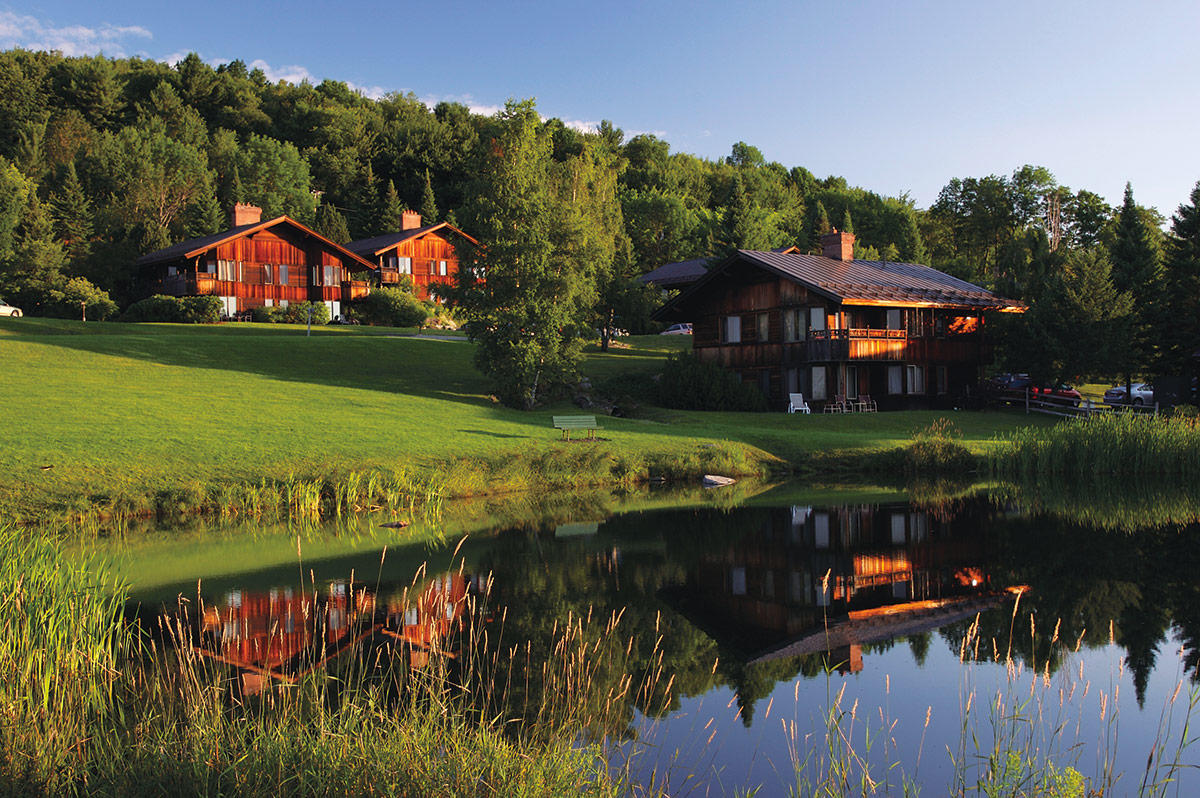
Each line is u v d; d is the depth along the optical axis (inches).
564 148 5255.9
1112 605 524.1
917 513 872.3
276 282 2544.3
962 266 2923.2
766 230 2642.7
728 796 282.4
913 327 1739.7
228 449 963.3
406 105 5708.7
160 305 2252.7
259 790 258.4
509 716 344.5
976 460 1199.6
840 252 1948.8
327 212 3644.2
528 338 1451.8
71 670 348.8
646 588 576.7
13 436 936.3
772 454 1210.6
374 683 381.7
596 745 312.8
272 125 4854.8
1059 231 3882.9
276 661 413.4
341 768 266.1
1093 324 1696.6
